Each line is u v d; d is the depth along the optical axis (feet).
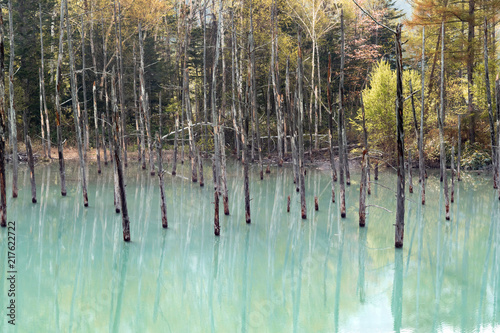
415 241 43.96
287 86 75.72
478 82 88.07
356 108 124.36
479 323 26.43
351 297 30.91
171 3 138.00
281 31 121.39
